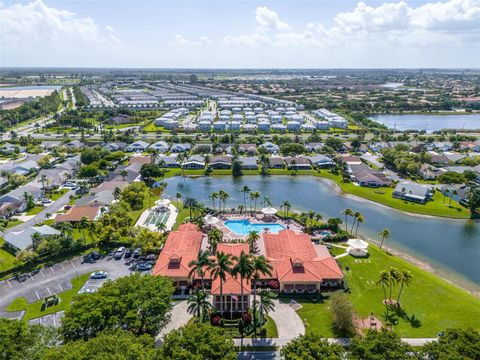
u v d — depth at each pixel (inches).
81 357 2327.8
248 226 5531.5
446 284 4067.4
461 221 5880.9
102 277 4099.4
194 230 4945.9
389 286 3880.4
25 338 2689.5
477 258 4768.7
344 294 3523.6
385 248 4975.4
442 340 2630.4
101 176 7549.2
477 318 3454.7
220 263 3312.0
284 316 3508.9
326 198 6835.6
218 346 2564.0
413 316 3494.1
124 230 5017.2
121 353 2411.4
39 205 6250.0
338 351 2596.0
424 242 5177.2
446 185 7268.7
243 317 3380.9
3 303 3644.2
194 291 3900.1
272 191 7185.0
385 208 6392.7
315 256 4343.0
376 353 2532.0
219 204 6446.9
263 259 3339.1
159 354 2493.8
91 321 2849.4
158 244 4635.8
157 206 6195.9
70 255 4598.9
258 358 2974.9
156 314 3093.0
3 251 4687.5
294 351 2559.1
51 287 3924.7
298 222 5629.9
